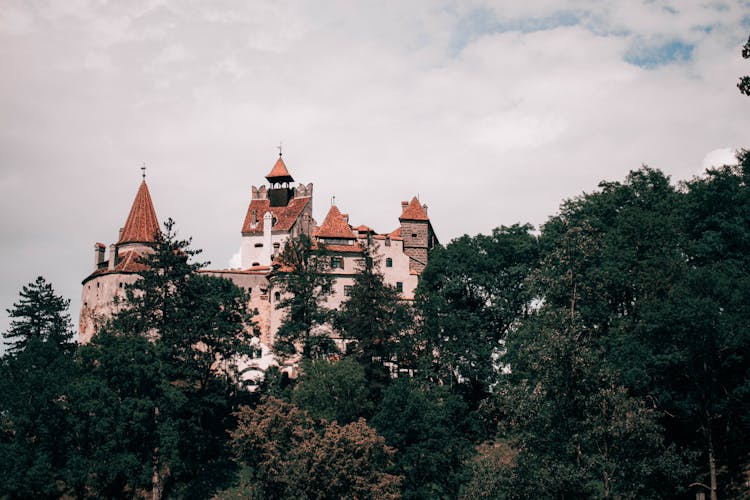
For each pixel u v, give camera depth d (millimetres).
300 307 89000
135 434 74250
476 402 89562
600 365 56438
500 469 54562
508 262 97688
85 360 77438
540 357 54438
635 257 73875
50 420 72500
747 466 64875
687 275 66250
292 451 64688
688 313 60625
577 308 65062
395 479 66250
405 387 74812
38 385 73125
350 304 86188
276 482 65000
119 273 108000
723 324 60375
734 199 73875
